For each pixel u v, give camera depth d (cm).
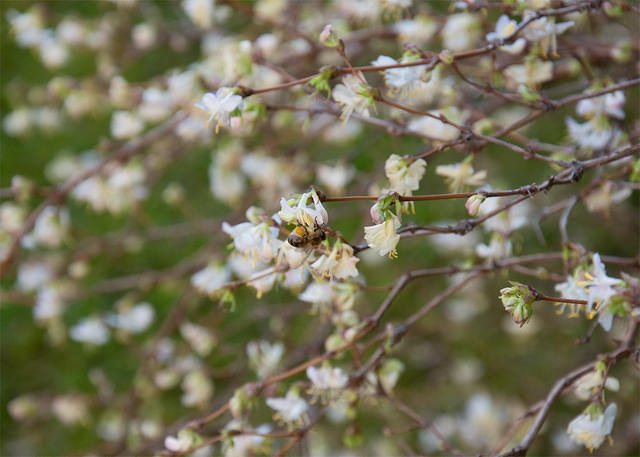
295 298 132
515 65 83
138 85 98
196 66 95
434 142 81
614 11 81
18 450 136
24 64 162
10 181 152
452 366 132
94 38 121
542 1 79
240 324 109
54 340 119
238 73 82
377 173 95
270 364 86
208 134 99
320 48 94
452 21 87
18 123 145
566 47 87
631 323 76
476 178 79
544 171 122
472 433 114
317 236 71
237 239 75
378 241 71
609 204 82
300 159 103
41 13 122
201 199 144
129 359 135
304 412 81
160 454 79
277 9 97
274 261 81
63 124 155
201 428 80
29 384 141
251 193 103
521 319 71
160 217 141
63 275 116
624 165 82
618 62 89
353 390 80
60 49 122
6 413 139
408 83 77
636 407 113
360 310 129
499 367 129
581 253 79
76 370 138
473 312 130
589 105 82
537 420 75
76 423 132
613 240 123
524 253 122
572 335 122
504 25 79
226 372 96
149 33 119
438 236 121
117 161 96
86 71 157
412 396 125
